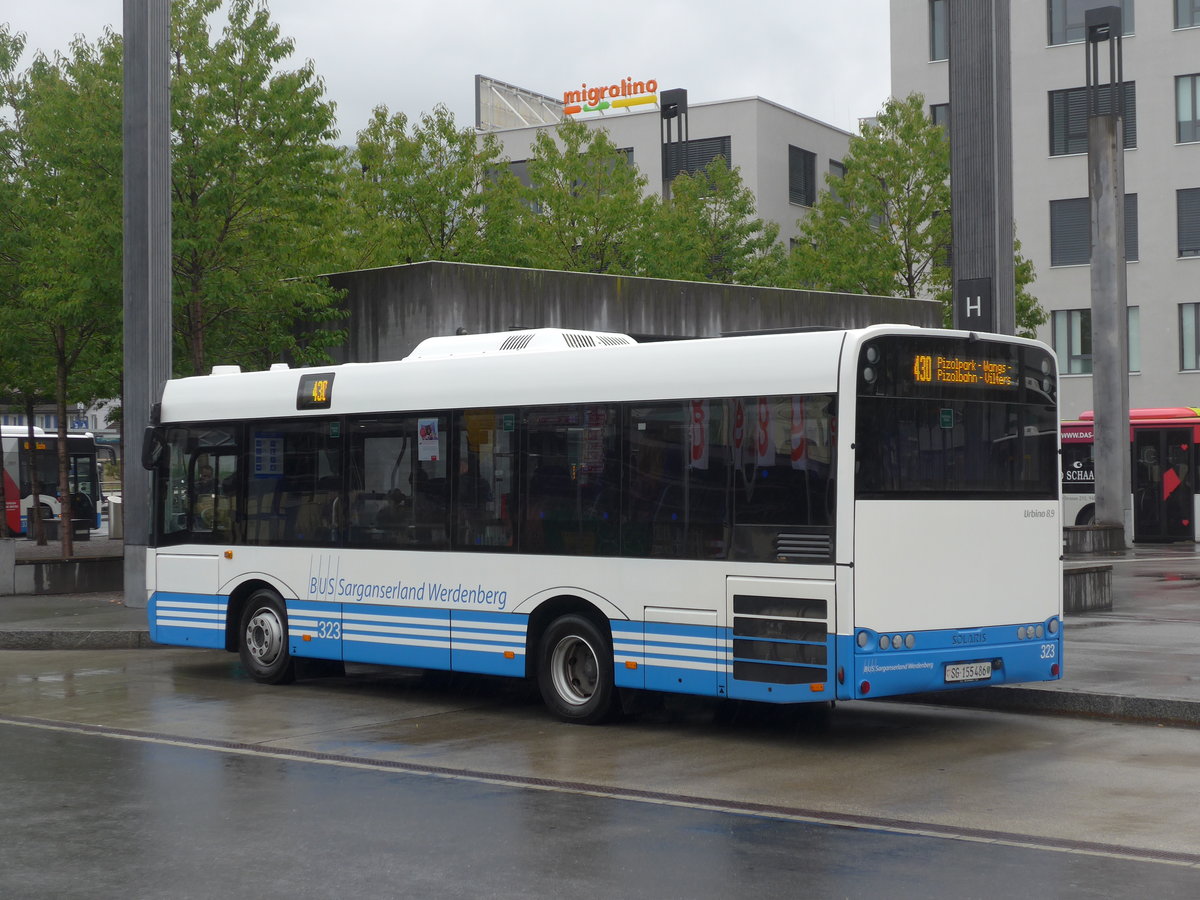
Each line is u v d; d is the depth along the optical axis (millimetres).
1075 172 51625
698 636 11273
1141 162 50594
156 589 15625
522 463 12484
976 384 11250
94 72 24719
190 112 23281
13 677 15320
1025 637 11484
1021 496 11508
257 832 8031
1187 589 22969
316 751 10766
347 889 6828
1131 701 11961
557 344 13094
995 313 17266
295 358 24812
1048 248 52219
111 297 23609
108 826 8188
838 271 42594
